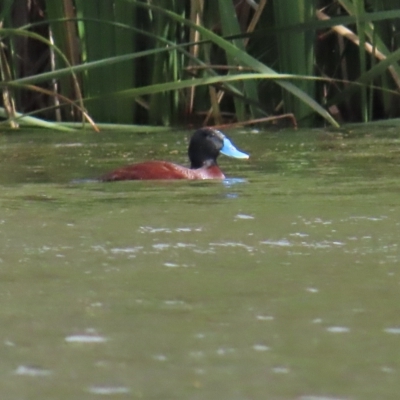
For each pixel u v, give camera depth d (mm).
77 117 33344
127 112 32750
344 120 34656
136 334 9938
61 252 13570
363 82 30844
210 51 33625
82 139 29938
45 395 8383
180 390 8477
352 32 31562
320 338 9797
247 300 11109
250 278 12070
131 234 14719
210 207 17109
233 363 9133
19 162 24688
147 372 8906
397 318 10391
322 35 33625
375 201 17500
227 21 30578
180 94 34031
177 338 9820
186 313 10648
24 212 16781
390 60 30094
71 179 21328
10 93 32031
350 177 20844
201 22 32250
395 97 32969
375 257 13102
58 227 15352
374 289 11508
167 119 33719
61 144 28734
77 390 8484
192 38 32719
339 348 9508
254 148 27062
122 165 24062
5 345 9648
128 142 29125
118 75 32219
